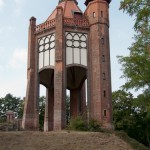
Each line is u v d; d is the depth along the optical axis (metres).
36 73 45.91
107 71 44.12
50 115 49.28
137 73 27.28
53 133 33.50
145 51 25.98
